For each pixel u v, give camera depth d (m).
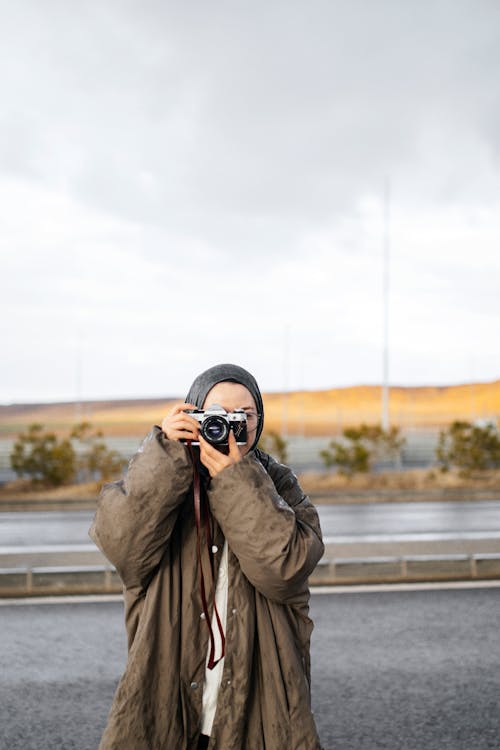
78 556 6.46
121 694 1.71
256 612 1.81
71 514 15.49
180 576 1.83
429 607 5.80
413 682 4.18
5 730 3.56
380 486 20.53
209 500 1.73
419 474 22.27
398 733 3.52
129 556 1.72
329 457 22.34
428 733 3.52
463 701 3.91
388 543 6.90
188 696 1.74
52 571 6.35
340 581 6.71
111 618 5.53
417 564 6.87
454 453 22.28
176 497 1.69
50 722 3.66
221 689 1.72
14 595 6.23
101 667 4.47
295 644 1.85
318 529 1.93
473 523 12.56
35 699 3.96
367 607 5.80
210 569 1.80
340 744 3.40
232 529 1.70
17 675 4.33
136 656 1.73
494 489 19.34
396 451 23.33
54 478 20.69
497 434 22.25
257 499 1.68
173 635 1.76
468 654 4.66
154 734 1.70
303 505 1.97
